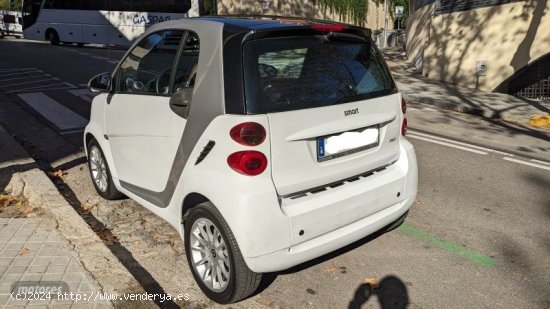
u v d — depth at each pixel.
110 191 5.04
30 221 4.39
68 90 12.22
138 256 4.10
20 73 15.50
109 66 17.56
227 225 3.15
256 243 3.04
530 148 7.79
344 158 3.46
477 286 3.70
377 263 4.00
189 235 3.53
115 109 4.49
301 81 3.32
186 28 3.82
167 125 3.74
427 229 4.65
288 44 3.37
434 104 11.99
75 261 3.70
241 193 3.04
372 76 3.78
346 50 3.69
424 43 17.06
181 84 3.73
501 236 4.52
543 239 4.46
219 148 3.17
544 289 3.66
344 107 3.41
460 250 4.24
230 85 3.18
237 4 32.31
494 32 12.99
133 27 27.59
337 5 37.28
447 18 14.59
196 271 3.52
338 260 4.04
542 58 12.18
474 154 7.34
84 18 27.91
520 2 12.25
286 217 3.12
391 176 3.79
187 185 3.42
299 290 3.62
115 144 4.61
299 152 3.21
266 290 3.62
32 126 8.57
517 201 5.39
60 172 6.06
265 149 3.06
